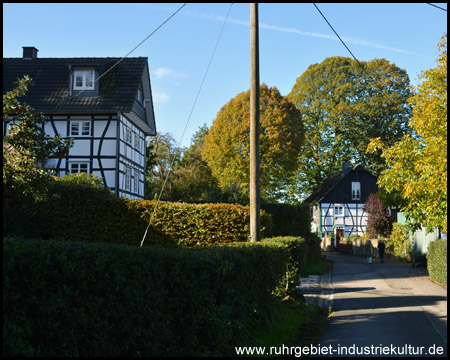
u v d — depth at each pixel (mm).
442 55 14539
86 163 30391
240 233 18250
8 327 3895
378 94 50125
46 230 17922
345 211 52312
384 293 15969
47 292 4297
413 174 15164
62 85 32125
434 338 8883
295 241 14477
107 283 4867
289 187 52781
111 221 18297
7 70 33156
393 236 34844
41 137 9164
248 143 43906
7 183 8945
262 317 8664
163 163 48375
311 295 15766
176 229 18312
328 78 52031
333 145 51281
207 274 6414
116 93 31328
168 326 5684
